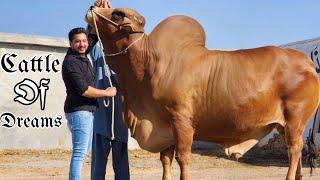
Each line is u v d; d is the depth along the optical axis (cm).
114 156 686
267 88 657
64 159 1348
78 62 580
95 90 578
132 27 640
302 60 686
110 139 673
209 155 1530
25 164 1251
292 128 667
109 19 643
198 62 644
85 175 1087
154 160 1382
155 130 648
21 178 1057
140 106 652
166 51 646
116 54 652
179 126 631
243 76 650
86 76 586
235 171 1188
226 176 1094
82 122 581
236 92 645
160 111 642
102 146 676
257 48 687
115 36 648
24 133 1466
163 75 638
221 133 666
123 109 664
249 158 1455
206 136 671
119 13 639
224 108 645
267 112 664
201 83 640
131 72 650
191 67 639
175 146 646
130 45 642
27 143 1469
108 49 657
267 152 1566
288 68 670
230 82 645
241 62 656
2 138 1441
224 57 656
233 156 688
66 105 589
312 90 675
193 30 668
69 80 579
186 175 634
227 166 1295
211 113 646
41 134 1485
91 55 687
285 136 676
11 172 1137
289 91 666
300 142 673
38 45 1476
